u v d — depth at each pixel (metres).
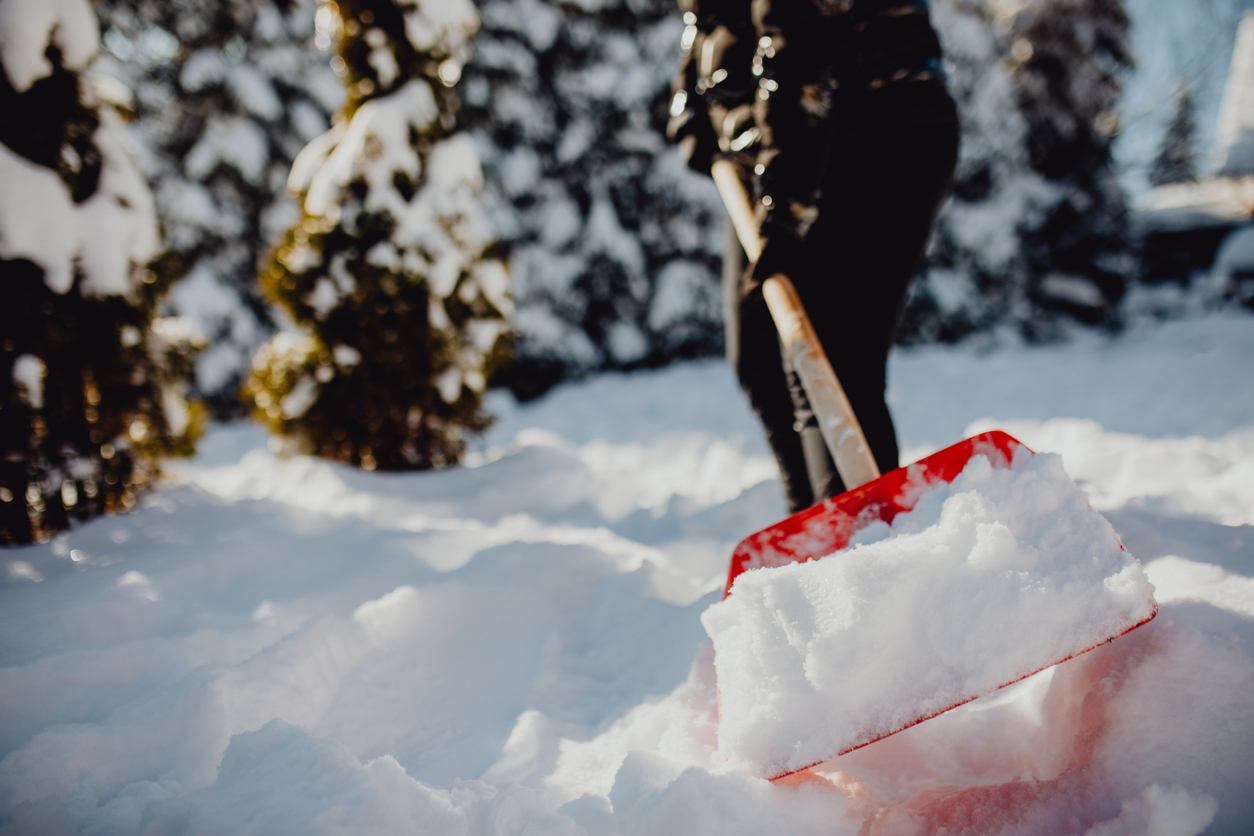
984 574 0.89
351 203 2.95
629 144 8.32
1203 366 4.81
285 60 9.70
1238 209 11.68
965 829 0.86
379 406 2.95
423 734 1.18
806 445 1.47
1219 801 0.77
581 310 8.24
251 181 9.27
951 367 6.71
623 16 8.28
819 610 0.91
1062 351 7.62
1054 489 0.95
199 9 9.69
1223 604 0.97
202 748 1.02
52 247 1.97
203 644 1.32
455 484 2.70
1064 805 0.84
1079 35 8.60
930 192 1.44
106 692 1.17
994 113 8.65
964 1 8.63
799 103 1.29
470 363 3.17
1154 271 9.73
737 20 1.54
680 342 8.43
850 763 1.03
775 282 1.34
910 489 1.13
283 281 2.96
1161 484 1.97
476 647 1.41
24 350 1.95
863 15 1.39
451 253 3.04
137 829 0.83
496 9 8.12
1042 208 8.67
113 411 2.16
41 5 1.99
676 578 1.71
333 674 1.25
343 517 2.21
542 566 1.68
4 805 0.89
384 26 3.19
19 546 1.92
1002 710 1.11
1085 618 0.85
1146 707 0.86
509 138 8.28
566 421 5.79
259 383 3.08
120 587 1.51
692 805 0.82
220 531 1.96
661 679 1.31
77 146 2.12
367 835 0.79
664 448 4.20
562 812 0.91
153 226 2.30
